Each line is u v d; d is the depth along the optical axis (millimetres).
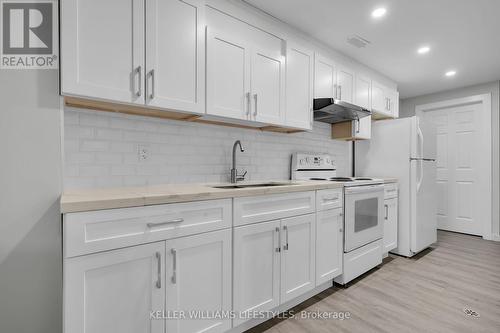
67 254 961
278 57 2086
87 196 1134
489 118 3654
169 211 1218
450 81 3615
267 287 1641
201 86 1611
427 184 3146
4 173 1054
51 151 1131
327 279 2057
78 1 1200
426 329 1623
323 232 2031
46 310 1115
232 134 2201
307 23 2162
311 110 2354
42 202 1111
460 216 3975
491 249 3236
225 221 1422
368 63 2988
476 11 1995
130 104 1379
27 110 1098
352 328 1638
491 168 3662
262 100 1963
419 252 3148
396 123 3102
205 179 2031
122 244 1083
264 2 1880
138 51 1367
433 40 2461
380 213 2635
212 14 1687
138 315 1133
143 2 1384
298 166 2590
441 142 4168
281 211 1713
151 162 1763
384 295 2068
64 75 1160
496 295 2061
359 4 1916
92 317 1021
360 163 3436
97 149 1561
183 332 1270
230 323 1450
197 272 1319
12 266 1065
